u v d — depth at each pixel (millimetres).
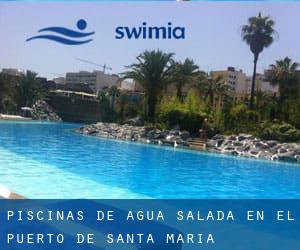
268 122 22328
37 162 12047
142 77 26906
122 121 27562
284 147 17516
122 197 7898
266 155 16750
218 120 23078
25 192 7824
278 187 10141
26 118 31938
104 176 10359
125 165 12539
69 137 20766
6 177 9250
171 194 8578
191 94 26562
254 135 21078
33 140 18234
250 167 13672
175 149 17875
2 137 18641
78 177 9922
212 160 14945
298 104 23562
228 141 19234
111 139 21172
